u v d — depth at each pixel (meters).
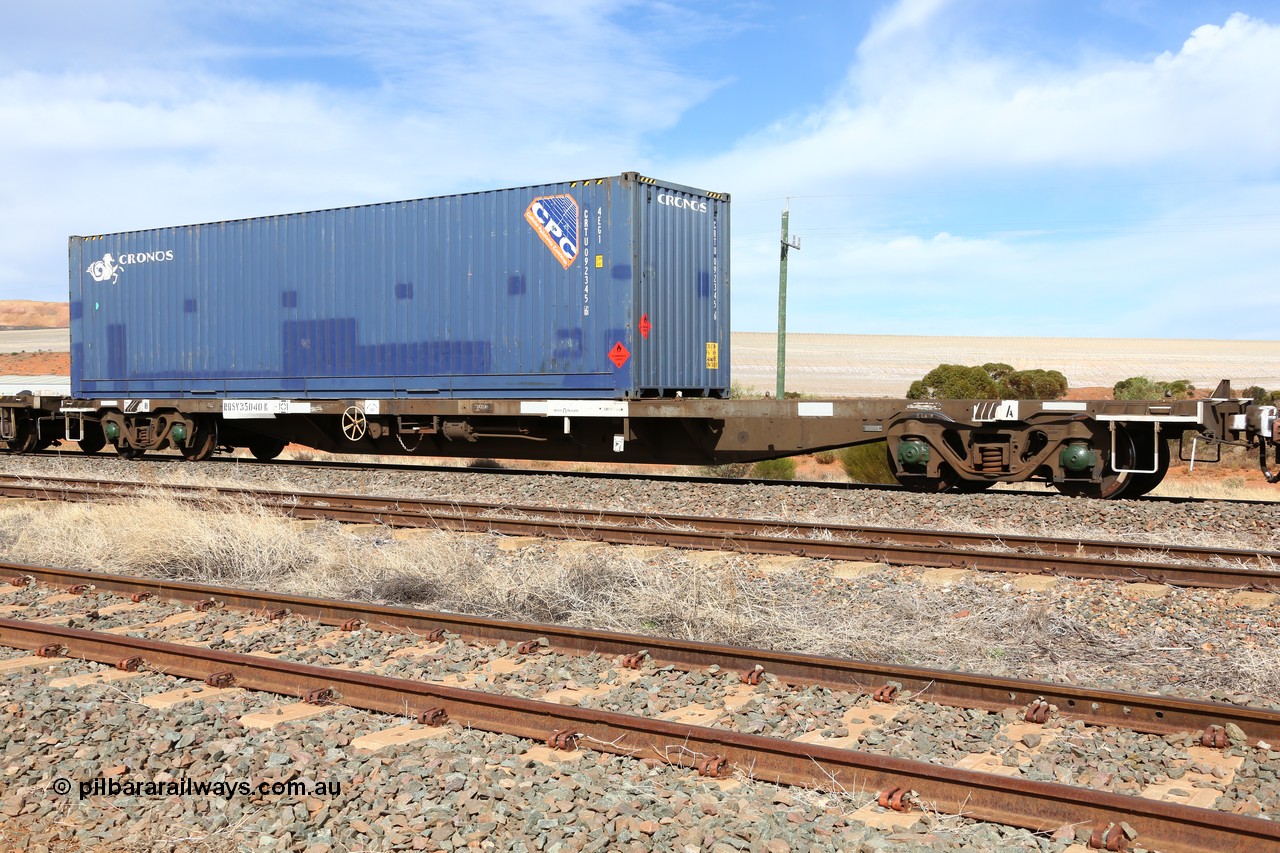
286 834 4.18
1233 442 13.91
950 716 5.54
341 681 5.92
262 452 23.45
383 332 18.59
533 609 8.48
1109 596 8.61
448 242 17.84
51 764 4.97
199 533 10.77
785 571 9.80
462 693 5.52
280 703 5.89
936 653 7.05
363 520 13.33
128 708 5.76
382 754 5.02
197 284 20.89
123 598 9.02
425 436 19.39
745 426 16.17
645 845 4.03
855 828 4.15
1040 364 84.56
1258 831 3.79
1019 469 14.64
